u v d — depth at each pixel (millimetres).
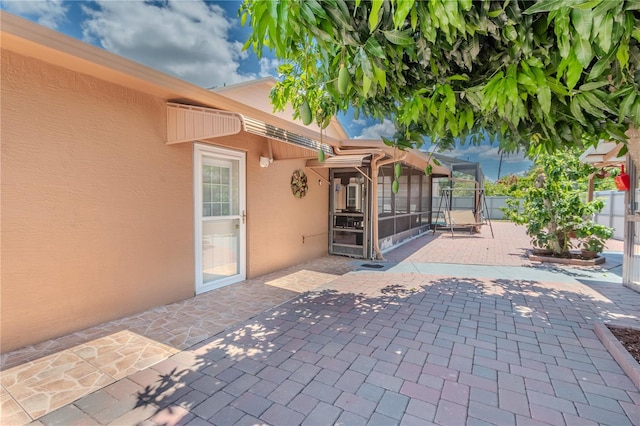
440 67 2016
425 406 2039
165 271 3994
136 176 3646
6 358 2623
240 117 3480
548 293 4469
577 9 1281
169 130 3969
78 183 3137
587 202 6809
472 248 8672
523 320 3471
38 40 2479
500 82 1701
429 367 2512
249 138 5234
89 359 2637
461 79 1973
